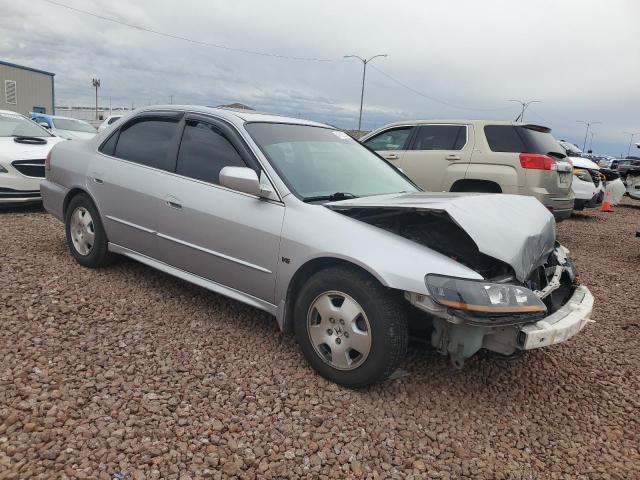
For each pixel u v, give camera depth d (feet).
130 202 14.20
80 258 16.14
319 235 10.53
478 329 9.60
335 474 8.11
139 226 14.08
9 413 8.64
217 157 12.81
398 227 11.32
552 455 9.25
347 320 10.12
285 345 12.14
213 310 13.82
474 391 11.09
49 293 13.73
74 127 51.16
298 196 11.38
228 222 11.91
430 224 11.60
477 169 24.72
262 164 11.89
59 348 10.96
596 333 15.25
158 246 13.73
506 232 9.82
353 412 9.74
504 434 9.71
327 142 14.15
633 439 10.01
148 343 11.66
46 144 26.89
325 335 10.54
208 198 12.41
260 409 9.57
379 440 9.05
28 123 29.86
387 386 10.78
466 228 9.49
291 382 10.54
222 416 9.23
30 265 15.87
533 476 8.61
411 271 9.41
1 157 23.93
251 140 12.33
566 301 11.64
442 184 25.82
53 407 8.90
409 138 27.50
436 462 8.67
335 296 10.37
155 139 14.44
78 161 16.11
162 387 9.93
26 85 131.23
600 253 27.71
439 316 9.21
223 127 12.98
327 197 11.73
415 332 10.89
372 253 9.84
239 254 11.80
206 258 12.55
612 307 17.75
